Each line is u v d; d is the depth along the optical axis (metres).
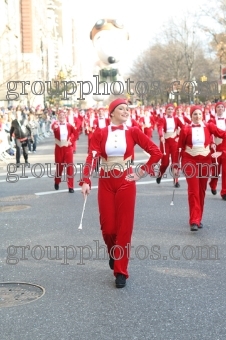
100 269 7.15
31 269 7.21
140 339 4.94
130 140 6.51
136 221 10.02
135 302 5.87
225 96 30.72
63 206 11.94
